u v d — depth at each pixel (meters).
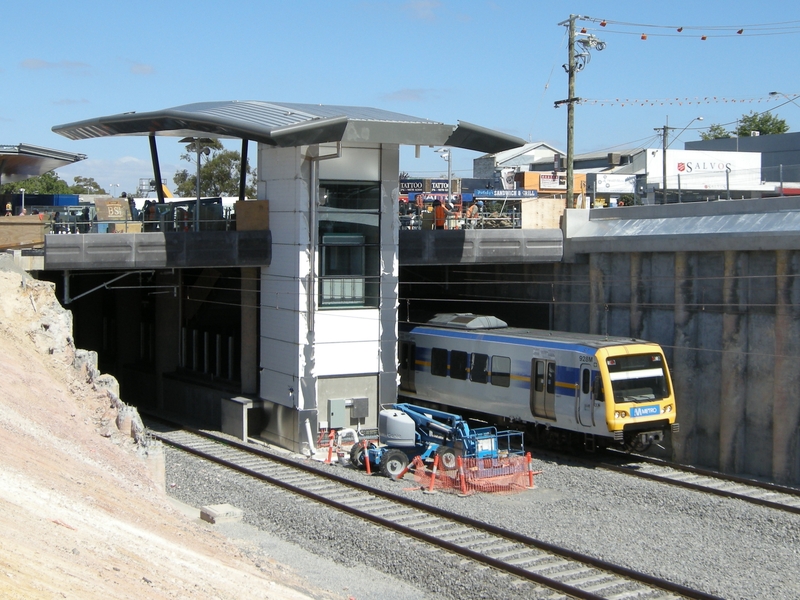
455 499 20.55
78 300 41.00
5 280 21.56
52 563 8.95
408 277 37.59
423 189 53.56
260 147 27.38
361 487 21.11
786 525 18.19
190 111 26.66
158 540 12.35
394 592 14.36
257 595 11.34
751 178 59.47
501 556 15.96
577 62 32.84
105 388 20.33
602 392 23.64
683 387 26.00
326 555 16.31
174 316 35.56
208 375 33.50
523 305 32.78
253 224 27.05
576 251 29.88
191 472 22.44
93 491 13.46
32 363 19.48
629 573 14.86
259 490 20.73
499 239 29.33
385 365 27.03
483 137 25.59
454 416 22.50
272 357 27.31
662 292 26.95
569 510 19.78
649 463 24.89
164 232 25.64
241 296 30.02
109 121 27.64
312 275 25.67
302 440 25.86
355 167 26.31
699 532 18.09
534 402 25.92
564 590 14.12
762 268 23.88
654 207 27.59
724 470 24.70
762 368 23.78
